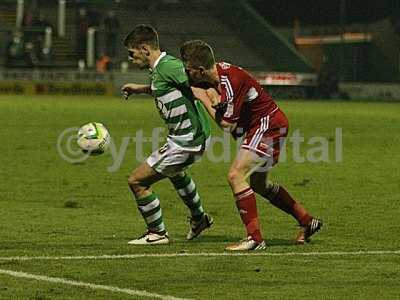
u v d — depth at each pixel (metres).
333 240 28.48
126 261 24.55
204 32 155.38
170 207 36.03
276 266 24.08
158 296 20.58
